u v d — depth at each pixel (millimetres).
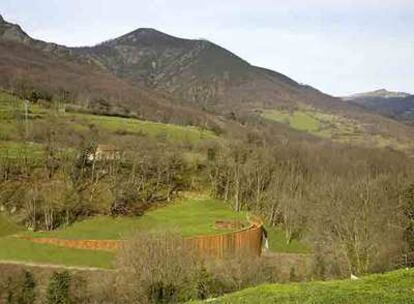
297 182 152500
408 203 80625
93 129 171875
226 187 147500
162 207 135625
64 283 63031
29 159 135625
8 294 68250
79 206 123438
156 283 60750
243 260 76438
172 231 80625
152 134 183375
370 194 111312
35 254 88500
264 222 133250
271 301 33344
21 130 157500
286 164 169375
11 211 115500
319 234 87812
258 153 168250
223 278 68625
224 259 76750
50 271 79000
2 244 92438
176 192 146000
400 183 129625
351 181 143500
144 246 62906
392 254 75625
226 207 142375
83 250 92312
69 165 136125
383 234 80188
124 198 130875
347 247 77562
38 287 71250
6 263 82188
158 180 146500
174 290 61188
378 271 72562
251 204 145500
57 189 126750
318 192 133500
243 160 162875
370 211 89875
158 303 59688
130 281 62188
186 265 63469
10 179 125750
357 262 74125
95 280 68312
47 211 115938
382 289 35281
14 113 177375
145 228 111250
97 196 129750
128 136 169750
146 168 148125
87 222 118312
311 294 34375
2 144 143750
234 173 151375
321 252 81062
